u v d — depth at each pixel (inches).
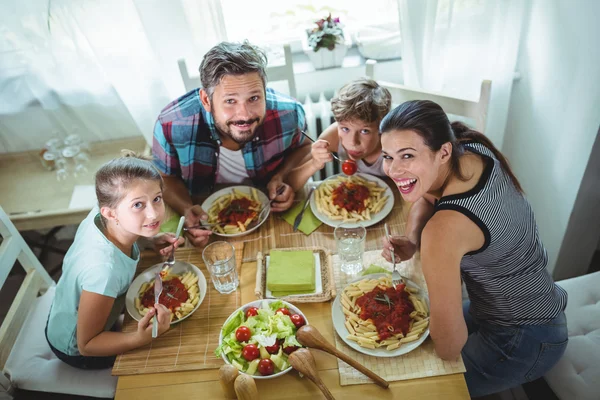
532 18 84.3
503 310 59.6
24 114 99.1
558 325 60.1
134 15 84.0
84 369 68.2
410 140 47.5
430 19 84.7
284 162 81.4
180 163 77.4
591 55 69.9
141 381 54.6
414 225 66.0
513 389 83.3
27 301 74.5
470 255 52.9
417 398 50.3
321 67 99.3
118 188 55.0
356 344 54.8
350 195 71.9
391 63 99.3
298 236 69.1
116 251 59.1
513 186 53.5
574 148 78.4
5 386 65.7
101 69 94.0
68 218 88.4
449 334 50.9
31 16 86.7
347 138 70.6
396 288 58.3
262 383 52.9
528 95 91.4
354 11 99.2
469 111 75.3
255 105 64.7
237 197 74.6
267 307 58.1
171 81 92.1
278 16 98.8
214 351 56.3
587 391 62.1
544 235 95.4
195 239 68.8
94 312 57.1
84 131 103.3
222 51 61.8
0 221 70.3
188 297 61.6
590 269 102.4
